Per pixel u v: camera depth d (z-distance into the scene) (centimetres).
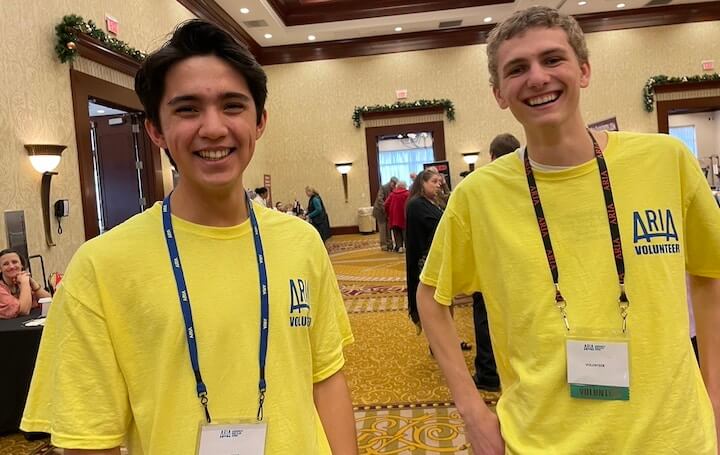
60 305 99
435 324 145
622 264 117
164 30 905
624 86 1373
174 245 104
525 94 121
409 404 354
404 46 1419
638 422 112
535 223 124
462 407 138
